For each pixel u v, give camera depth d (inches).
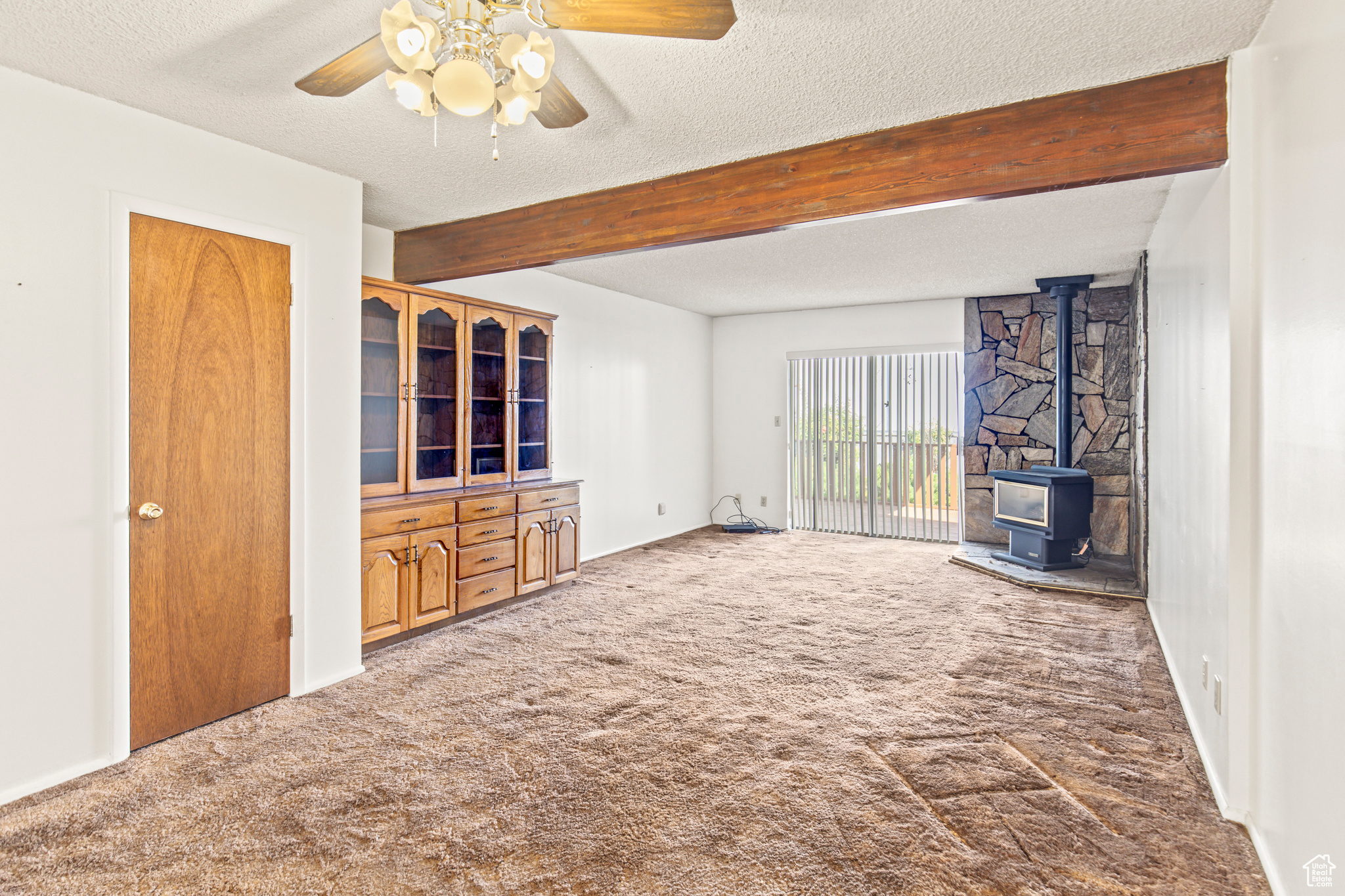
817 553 231.0
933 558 221.3
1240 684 76.1
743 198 111.3
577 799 80.5
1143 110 84.7
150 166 93.3
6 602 80.8
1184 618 108.8
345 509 120.4
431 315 150.6
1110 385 214.4
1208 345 92.4
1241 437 77.0
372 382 137.5
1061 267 190.4
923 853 70.2
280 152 107.8
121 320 90.4
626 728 99.1
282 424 110.7
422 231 149.5
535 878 66.6
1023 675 119.0
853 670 121.5
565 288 210.8
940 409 247.8
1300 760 59.9
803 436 277.0
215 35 74.1
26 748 82.3
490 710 105.7
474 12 60.8
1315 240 57.1
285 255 110.4
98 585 88.6
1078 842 72.2
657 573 200.1
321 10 69.3
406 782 84.5
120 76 83.1
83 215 86.9
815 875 66.8
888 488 258.8
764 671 121.5
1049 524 189.8
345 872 67.7
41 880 66.5
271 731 98.9
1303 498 59.9
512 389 172.4
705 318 291.3
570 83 84.7
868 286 221.3
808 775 85.6
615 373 234.1
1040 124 90.2
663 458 263.1
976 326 239.5
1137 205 133.7
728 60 79.2
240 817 77.1
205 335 100.0
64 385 85.4
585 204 127.4
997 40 75.3
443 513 143.9
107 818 77.0
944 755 90.7
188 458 98.2
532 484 172.4
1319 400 56.5
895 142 99.1
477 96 57.6
